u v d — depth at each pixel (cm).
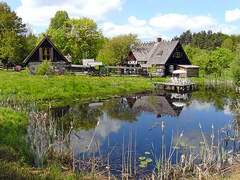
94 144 1841
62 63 6469
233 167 1448
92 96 3956
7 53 7050
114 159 1582
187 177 1339
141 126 2411
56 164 1377
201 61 8000
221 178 1300
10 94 3070
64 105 3272
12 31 7344
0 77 4281
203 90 5288
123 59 8975
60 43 8781
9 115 2092
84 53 8869
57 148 1609
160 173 1352
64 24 9231
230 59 7775
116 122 2559
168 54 7744
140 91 4834
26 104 2800
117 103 3619
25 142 1562
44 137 1606
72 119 2636
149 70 7206
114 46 8938
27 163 1342
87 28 8888
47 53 6388
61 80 4316
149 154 1672
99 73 6450
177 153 1658
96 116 2814
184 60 8006
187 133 2169
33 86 3675
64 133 2102
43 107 3036
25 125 1958
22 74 5106
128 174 1371
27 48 7950
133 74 7112
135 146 1756
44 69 5425
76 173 1316
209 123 2555
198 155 1595
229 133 2142
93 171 1342
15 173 1149
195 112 3105
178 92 4953
